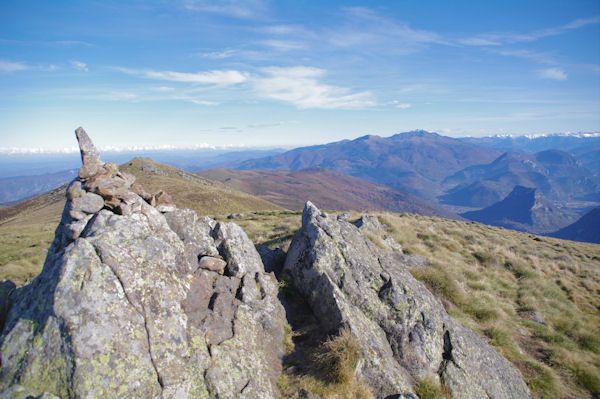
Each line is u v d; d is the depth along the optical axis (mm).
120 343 5648
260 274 10406
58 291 5574
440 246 22766
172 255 7777
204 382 6297
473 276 18328
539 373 11305
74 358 5121
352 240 12383
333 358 7992
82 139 8023
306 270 10820
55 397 4887
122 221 7203
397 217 30359
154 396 5578
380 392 7668
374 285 10516
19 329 5512
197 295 8195
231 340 7512
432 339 9539
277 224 30125
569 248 31328
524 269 21109
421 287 11562
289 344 8906
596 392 10742
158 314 6539
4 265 22312
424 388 8477
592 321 16328
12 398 4789
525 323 14688
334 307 9258
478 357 10055
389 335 9484
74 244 6219
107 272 6188
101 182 7699
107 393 5121
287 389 7473
